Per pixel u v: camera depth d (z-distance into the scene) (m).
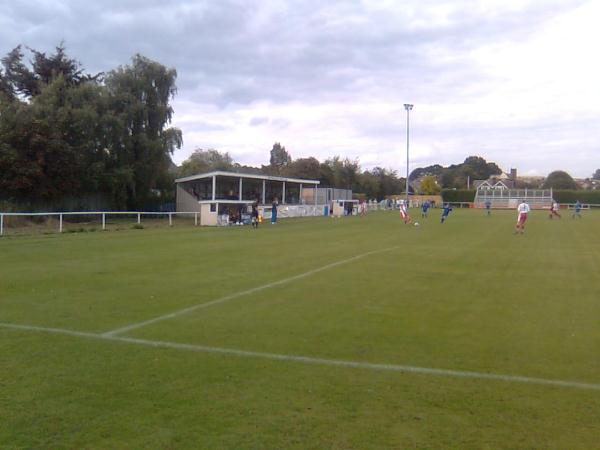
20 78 51.19
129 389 5.26
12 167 38.06
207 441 4.18
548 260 16.17
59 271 13.24
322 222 40.22
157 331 7.51
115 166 47.12
